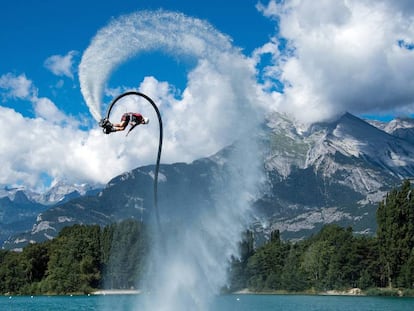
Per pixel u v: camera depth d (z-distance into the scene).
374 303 182.50
